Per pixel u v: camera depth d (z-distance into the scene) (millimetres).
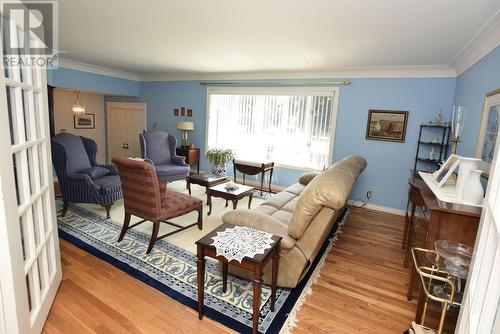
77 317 1779
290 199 3322
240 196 3586
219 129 5785
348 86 4434
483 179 2318
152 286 2133
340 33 2699
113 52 4066
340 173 2127
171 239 2953
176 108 6211
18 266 1323
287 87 4914
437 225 1706
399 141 4180
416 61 3592
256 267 1532
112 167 4051
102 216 3494
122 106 6906
